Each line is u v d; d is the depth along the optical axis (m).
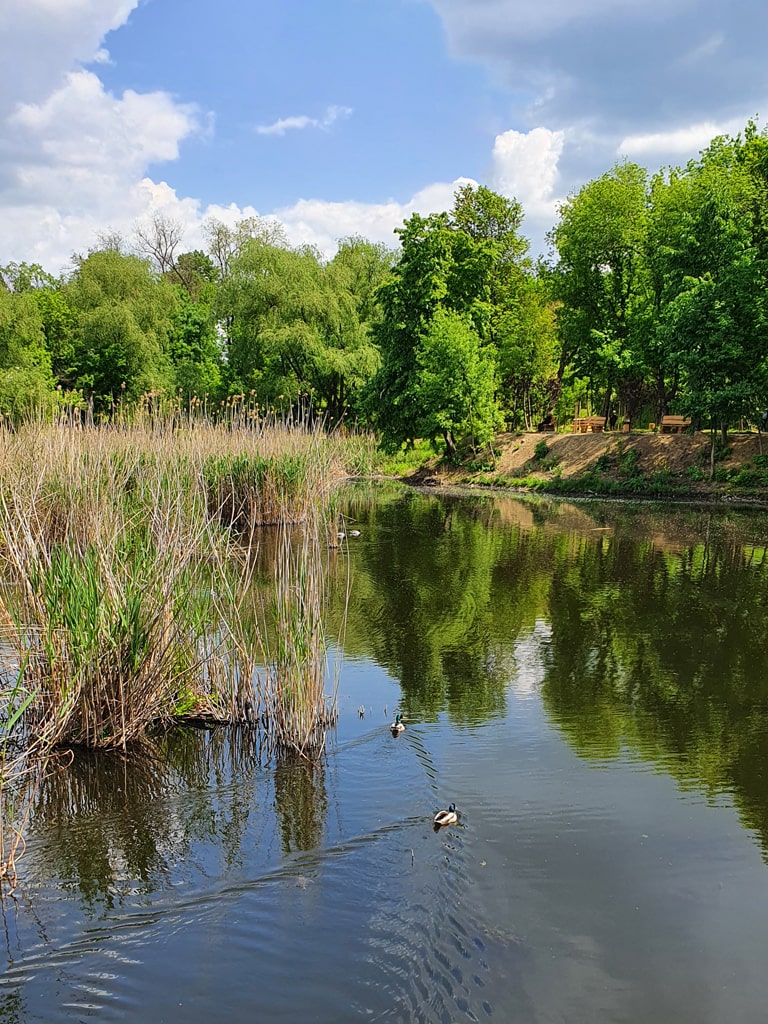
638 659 8.30
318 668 6.19
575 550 14.93
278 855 4.46
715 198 24.27
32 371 25.84
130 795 5.15
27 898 4.04
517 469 29.45
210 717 6.34
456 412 30.16
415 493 26.53
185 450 12.27
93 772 5.47
